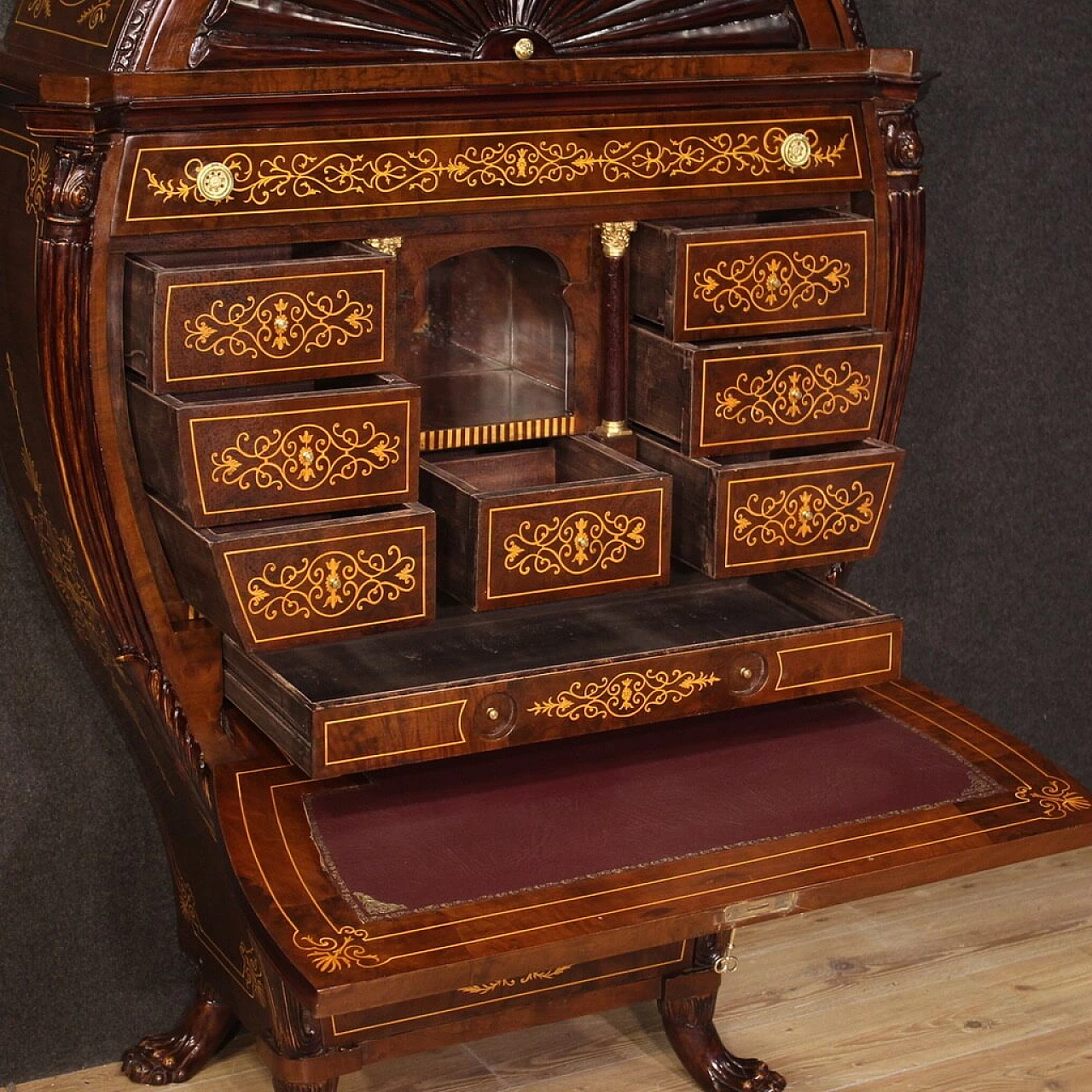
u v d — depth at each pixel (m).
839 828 1.65
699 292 1.73
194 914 2.03
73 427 1.59
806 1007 2.31
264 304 1.54
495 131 1.66
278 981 1.75
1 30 1.83
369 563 1.61
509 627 1.90
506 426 1.80
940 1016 2.29
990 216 2.40
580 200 1.71
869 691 1.94
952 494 2.53
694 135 1.75
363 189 1.61
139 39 1.51
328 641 1.61
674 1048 2.13
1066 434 2.60
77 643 1.91
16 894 2.07
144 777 1.99
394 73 1.58
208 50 1.54
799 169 1.81
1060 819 1.67
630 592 1.98
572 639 1.87
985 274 2.43
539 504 1.65
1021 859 1.65
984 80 2.33
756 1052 2.21
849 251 1.80
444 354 1.92
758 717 1.87
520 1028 1.96
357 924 1.48
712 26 1.78
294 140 1.57
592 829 1.64
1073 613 2.72
